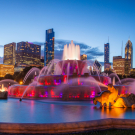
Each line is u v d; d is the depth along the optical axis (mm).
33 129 11000
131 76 121938
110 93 22172
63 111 18812
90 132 11492
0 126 11055
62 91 34125
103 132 11523
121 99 22047
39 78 42125
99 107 22203
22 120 14219
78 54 53344
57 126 11180
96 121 12047
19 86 40156
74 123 11539
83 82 38281
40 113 17547
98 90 35000
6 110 19734
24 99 34656
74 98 32812
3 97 35406
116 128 12367
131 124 12320
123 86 37375
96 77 39781
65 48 53219
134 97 23406
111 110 19641
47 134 10938
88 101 30641
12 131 10961
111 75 114688
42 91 35531
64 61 45406
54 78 39094
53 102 28953
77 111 18844
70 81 38000
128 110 19625
